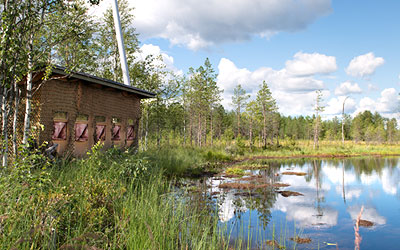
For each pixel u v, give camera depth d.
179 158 16.52
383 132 63.03
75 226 4.08
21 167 4.40
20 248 3.08
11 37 5.66
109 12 18.17
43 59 6.93
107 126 11.19
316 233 6.32
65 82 9.14
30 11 6.00
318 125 47.84
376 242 5.88
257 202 9.18
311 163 25.19
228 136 42.88
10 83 5.86
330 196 10.65
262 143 48.78
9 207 3.53
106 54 18.06
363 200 9.99
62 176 5.67
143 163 8.09
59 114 9.23
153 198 5.83
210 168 17.34
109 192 5.32
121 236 4.05
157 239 4.10
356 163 25.48
